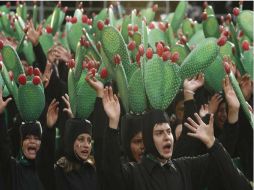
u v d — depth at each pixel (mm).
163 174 14500
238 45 18625
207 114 16078
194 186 14758
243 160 16750
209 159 14477
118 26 21672
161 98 14977
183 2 22422
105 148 14227
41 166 15570
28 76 16547
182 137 16000
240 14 19344
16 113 18141
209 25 19969
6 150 15195
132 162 15086
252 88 18078
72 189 15914
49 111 15617
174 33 22438
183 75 16203
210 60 16141
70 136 15953
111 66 16578
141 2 26750
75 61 17078
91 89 16094
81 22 20969
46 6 27641
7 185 15375
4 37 20672
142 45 15906
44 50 21656
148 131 14453
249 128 16594
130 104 15547
